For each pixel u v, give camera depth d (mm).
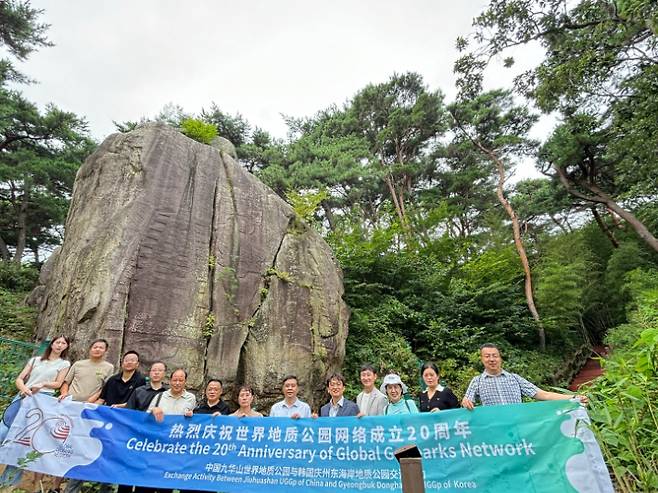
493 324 12156
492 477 2957
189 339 6543
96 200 7137
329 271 8781
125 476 3549
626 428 2504
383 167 20734
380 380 8461
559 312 13414
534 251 18406
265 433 3580
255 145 20203
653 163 11711
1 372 5602
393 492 3143
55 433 3801
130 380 4320
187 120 9469
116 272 6316
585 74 11500
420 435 3256
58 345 4547
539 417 3059
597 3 11281
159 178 7430
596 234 19797
